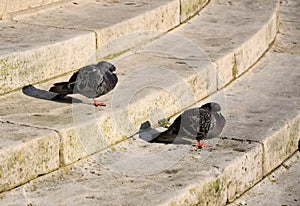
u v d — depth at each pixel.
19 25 13.17
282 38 17.19
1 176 8.76
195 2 16.56
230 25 15.83
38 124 9.90
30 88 11.46
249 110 12.41
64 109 10.66
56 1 14.59
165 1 15.37
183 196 9.06
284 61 15.46
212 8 17.30
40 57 11.61
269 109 12.48
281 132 11.52
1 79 11.03
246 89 13.60
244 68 14.57
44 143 9.35
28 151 9.12
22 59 11.30
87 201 8.82
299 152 12.14
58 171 9.59
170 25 15.31
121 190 9.16
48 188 9.16
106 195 9.01
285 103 12.81
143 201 8.78
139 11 14.38
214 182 9.66
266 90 13.57
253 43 14.99
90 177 9.58
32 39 12.12
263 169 11.05
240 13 16.88
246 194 10.58
